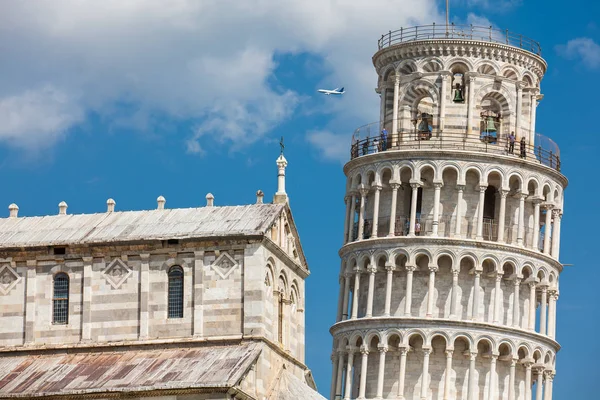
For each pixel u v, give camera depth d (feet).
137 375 383.86
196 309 395.34
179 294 398.83
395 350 631.97
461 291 631.97
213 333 393.70
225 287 394.93
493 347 625.41
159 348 395.96
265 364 392.88
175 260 399.85
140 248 401.90
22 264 409.69
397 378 628.69
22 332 406.21
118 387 376.48
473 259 630.74
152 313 398.83
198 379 375.25
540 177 645.10
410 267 631.97
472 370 622.54
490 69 652.89
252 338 390.63
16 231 416.67
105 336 400.47
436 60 652.89
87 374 388.78
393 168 643.04
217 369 379.96
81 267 405.80
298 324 422.41
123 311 400.88
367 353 633.61
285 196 414.00
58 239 408.26
